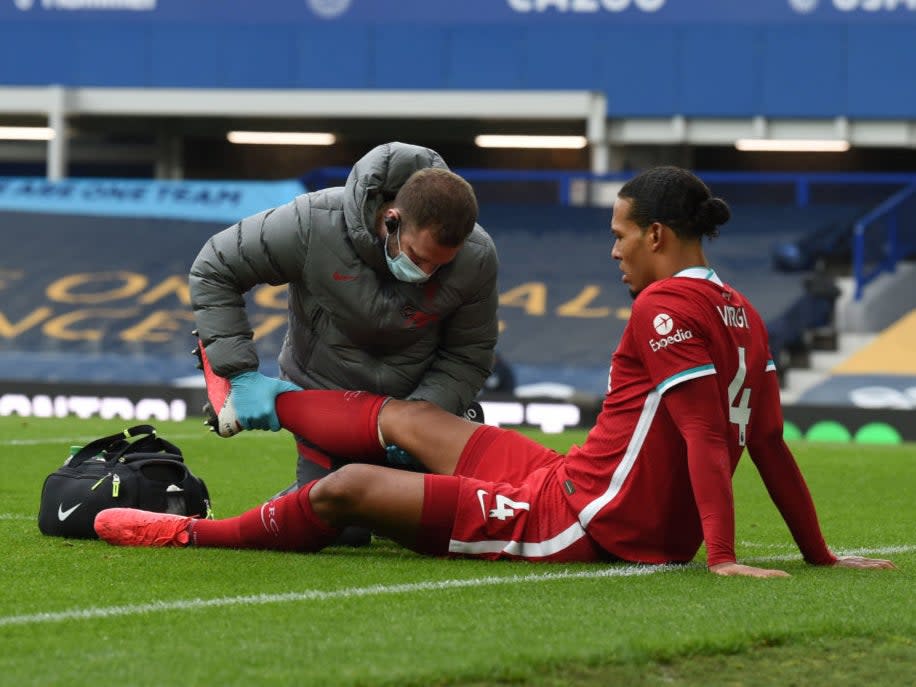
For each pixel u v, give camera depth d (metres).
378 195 17.45
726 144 83.50
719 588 14.89
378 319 18.08
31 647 12.06
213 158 98.06
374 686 10.67
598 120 81.44
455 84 82.81
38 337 72.88
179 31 83.81
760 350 16.36
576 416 56.62
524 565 16.61
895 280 75.25
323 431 18.16
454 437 17.61
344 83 83.38
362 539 18.72
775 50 80.69
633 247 16.33
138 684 10.69
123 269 78.50
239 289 18.53
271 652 11.76
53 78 84.31
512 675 11.11
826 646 12.65
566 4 81.94
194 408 58.75
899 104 79.88
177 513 19.12
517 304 75.19
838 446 45.59
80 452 19.73
